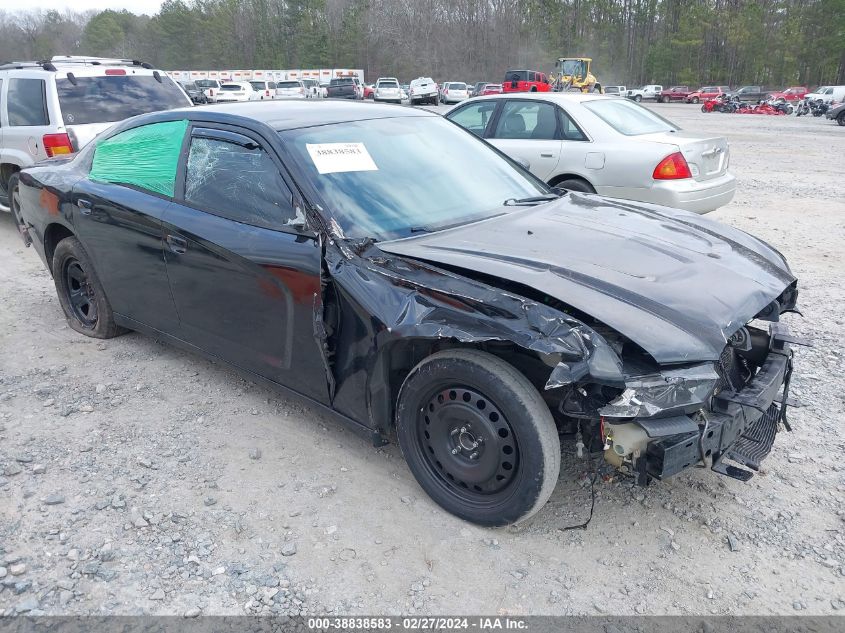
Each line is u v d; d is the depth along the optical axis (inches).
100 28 4202.8
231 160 139.6
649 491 124.3
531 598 100.2
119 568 104.8
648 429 94.7
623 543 111.6
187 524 114.7
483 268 109.1
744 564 107.3
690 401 96.4
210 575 103.7
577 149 285.4
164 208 149.3
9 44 4591.5
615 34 3607.3
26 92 294.5
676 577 104.5
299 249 123.0
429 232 128.3
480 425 107.5
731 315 106.0
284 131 135.2
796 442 140.7
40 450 136.1
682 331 99.0
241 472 129.3
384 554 108.3
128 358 178.9
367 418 122.0
